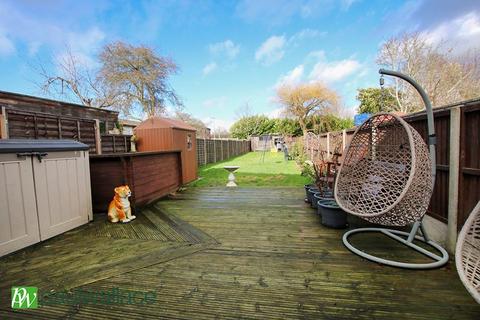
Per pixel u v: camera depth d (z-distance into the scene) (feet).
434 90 40.19
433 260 7.59
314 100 62.95
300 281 6.69
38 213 9.49
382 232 9.77
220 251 8.57
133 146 21.68
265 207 13.96
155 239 9.76
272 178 24.56
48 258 8.21
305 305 5.76
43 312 5.70
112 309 5.74
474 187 7.24
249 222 11.51
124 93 50.31
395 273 6.98
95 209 13.70
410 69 42.22
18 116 15.69
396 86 44.06
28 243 9.09
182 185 19.97
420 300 5.83
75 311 5.71
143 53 50.72
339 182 10.27
